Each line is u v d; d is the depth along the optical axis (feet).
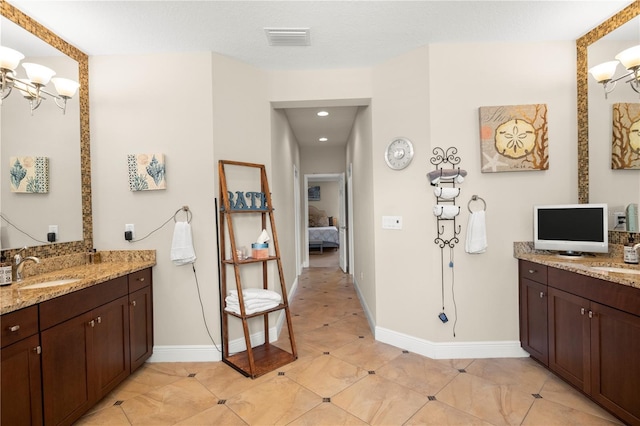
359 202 13.20
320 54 8.78
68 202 7.82
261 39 7.92
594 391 5.99
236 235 9.02
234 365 7.99
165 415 6.19
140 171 8.28
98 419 6.10
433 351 8.42
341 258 21.11
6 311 4.56
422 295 8.63
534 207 8.00
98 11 6.63
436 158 8.32
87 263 8.15
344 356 8.58
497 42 8.30
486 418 5.95
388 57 9.05
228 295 8.68
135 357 7.61
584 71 8.05
